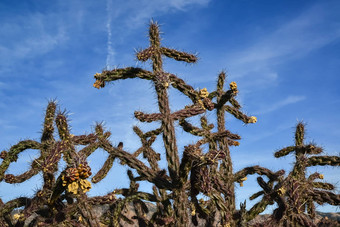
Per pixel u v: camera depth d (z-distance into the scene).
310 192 1.48
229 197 1.88
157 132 2.05
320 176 1.73
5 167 1.58
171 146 1.57
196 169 1.29
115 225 1.77
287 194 1.46
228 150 2.00
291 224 1.39
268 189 1.79
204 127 2.11
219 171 2.04
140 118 1.59
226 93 1.98
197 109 1.65
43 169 1.18
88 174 1.05
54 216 1.22
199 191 1.35
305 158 1.59
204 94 1.70
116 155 1.63
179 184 1.49
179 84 1.69
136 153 2.06
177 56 1.70
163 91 1.62
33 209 1.38
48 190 1.33
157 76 1.61
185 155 1.33
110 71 1.61
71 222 1.21
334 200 1.48
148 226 1.96
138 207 2.07
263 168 1.99
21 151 1.61
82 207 1.15
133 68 1.63
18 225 1.46
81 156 1.08
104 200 1.48
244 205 1.37
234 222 1.49
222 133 1.92
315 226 1.40
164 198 1.95
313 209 1.81
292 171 1.59
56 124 1.24
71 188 1.03
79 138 1.37
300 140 1.82
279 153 1.92
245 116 2.06
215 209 1.91
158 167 2.04
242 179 2.03
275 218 1.41
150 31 1.70
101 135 1.66
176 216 1.51
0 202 1.53
